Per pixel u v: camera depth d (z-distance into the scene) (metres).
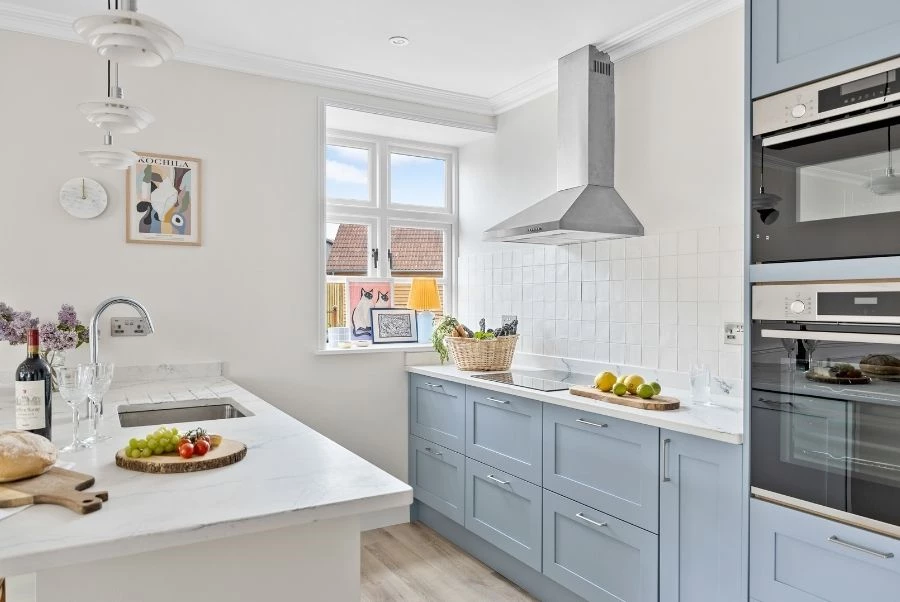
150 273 3.03
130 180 2.99
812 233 1.73
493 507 3.04
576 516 2.53
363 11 2.73
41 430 1.54
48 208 2.82
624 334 3.04
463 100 3.85
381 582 2.94
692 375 2.41
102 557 1.01
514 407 2.87
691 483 2.08
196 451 1.46
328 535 1.33
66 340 2.51
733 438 1.92
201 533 1.08
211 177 3.18
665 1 2.63
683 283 2.75
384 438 3.70
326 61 3.31
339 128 3.90
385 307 4.02
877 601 1.60
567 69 3.13
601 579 2.43
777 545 1.83
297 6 2.69
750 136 1.90
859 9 1.63
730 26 2.58
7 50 2.75
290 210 3.38
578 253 3.31
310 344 3.44
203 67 3.16
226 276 3.21
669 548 2.15
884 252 1.58
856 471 1.64
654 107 2.90
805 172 1.75
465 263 4.25
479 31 2.93
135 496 1.23
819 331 1.72
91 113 1.72
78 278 2.88
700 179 2.69
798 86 1.77
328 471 1.42
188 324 3.12
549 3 2.64
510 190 3.85
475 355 3.38
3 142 2.74
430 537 3.51
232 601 1.23
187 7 2.69
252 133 3.29
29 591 1.29
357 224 4.01
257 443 1.68
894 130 1.56
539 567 2.73
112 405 2.32
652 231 2.90
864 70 1.62
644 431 2.24
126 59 1.48
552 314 3.49
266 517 1.14
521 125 3.77
